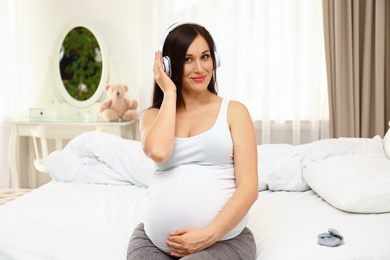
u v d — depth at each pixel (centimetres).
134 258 117
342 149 218
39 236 138
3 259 124
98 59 372
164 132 117
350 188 160
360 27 327
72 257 124
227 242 117
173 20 344
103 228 151
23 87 383
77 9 374
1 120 367
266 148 223
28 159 385
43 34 378
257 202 184
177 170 123
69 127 332
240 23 339
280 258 122
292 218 158
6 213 160
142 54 349
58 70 376
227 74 343
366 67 323
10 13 366
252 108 344
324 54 336
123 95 349
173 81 129
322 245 126
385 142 214
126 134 352
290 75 339
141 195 198
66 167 225
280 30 334
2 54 363
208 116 127
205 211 116
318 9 330
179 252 109
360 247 124
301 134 346
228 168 125
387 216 153
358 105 325
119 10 369
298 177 206
